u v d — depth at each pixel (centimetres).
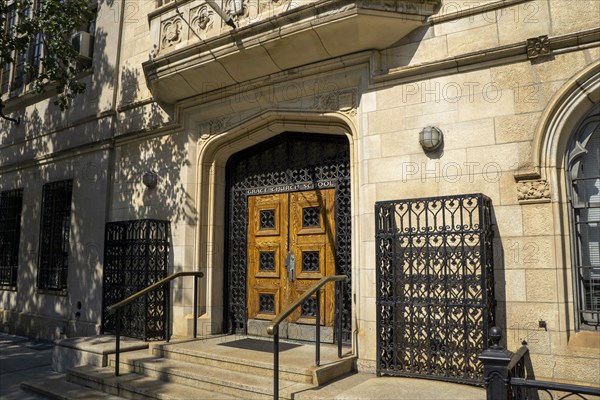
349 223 676
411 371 515
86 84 984
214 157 791
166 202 806
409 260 523
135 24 920
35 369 745
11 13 1149
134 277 775
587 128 502
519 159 512
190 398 518
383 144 592
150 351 669
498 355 377
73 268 930
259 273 754
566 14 508
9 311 1065
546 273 486
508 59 528
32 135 1098
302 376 525
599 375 454
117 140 896
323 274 688
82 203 940
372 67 605
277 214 748
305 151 734
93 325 858
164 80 750
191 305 761
